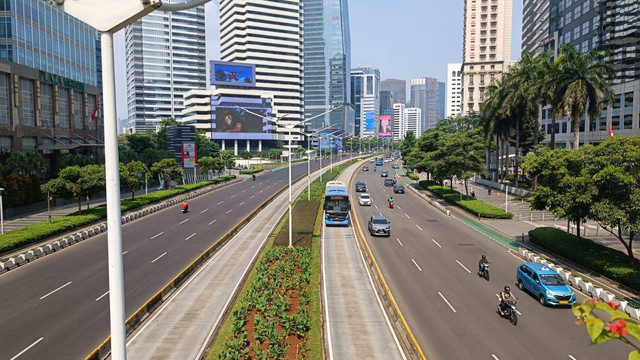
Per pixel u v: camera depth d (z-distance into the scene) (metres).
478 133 85.12
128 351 17.88
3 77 58.94
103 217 46.16
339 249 35.28
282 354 16.95
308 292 24.72
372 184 86.31
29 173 62.00
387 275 28.53
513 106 63.66
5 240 33.28
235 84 164.00
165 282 26.25
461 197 59.31
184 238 38.44
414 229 43.97
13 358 17.08
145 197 58.53
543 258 33.38
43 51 72.38
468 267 30.59
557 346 18.58
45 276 27.59
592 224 45.91
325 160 159.88
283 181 91.00
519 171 96.88
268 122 169.50
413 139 113.25
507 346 18.55
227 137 162.75
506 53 145.50
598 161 27.91
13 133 60.19
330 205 45.31
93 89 82.06
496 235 41.44
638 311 21.33
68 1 9.49
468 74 145.38
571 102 46.69
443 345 18.62
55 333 19.31
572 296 22.81
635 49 60.53
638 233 40.88
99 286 25.58
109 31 9.57
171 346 18.31
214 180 85.38
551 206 31.84
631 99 62.19
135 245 35.81
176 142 86.81
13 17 63.88
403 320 19.66
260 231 41.94
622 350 18.25
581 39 78.12
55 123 70.25
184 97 183.50
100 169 47.91
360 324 20.81
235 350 16.80
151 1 9.19
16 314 21.47
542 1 109.25
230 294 24.55
